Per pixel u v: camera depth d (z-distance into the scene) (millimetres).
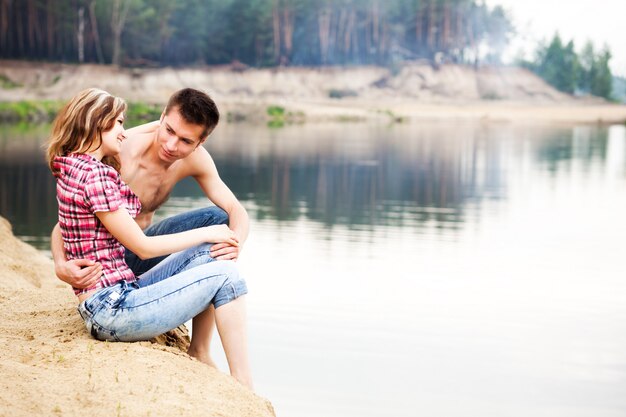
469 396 5699
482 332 7395
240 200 18047
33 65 64875
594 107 95188
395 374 6082
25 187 18859
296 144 36781
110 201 3068
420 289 9102
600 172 25984
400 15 99062
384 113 70312
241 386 3080
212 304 3289
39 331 3441
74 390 2666
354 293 8773
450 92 90812
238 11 85250
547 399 5633
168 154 3395
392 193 19953
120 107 3221
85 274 3127
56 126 3170
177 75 72750
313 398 5500
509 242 12742
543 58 110875
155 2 77562
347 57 94375
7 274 5121
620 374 6285
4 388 2535
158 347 3232
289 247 11797
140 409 2594
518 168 27234
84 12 74625
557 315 8094
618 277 10000
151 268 3684
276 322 7469
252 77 79438
